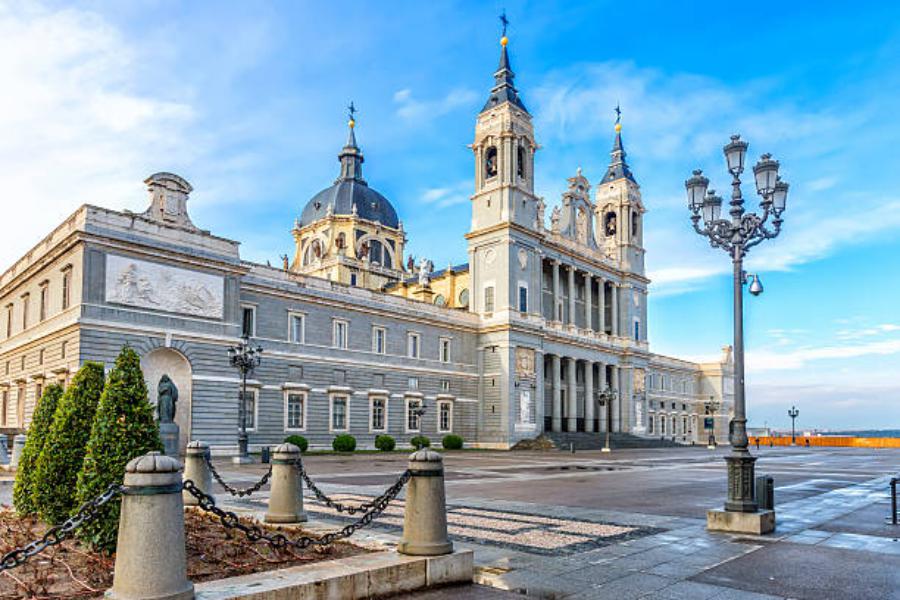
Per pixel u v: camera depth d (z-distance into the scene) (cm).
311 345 5516
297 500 1359
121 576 710
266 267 5256
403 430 6206
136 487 718
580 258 8150
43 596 770
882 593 960
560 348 7669
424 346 6544
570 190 8256
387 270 10006
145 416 1030
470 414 6900
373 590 901
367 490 2284
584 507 1866
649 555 1206
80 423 1197
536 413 7075
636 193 9238
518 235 7062
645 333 9075
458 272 8669
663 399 10638
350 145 10850
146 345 4109
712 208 1702
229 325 4584
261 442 5012
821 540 1366
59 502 1159
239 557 992
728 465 1503
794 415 10200
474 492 2277
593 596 943
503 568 1095
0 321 5466
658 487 2519
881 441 9438
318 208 10462
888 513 1788
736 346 1573
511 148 7075
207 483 1591
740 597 938
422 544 998
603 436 7606
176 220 4394
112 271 4012
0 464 3222
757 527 1427
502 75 7312
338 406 5681
